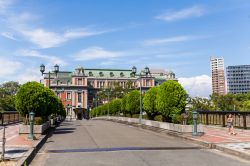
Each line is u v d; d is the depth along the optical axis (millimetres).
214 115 30031
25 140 19156
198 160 12273
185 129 22922
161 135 24266
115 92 120312
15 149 14836
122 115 59531
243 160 12484
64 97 130875
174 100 26297
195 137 20219
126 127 35906
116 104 65062
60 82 131375
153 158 12695
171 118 27234
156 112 34188
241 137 20391
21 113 25031
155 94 33906
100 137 22531
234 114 26969
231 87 137500
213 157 13164
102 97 125062
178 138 21531
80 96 132750
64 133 26844
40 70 35188
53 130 30609
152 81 131750
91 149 15797
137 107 45344
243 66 135125
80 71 134500
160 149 15672
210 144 16672
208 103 55281
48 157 13586
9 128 31719
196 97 55000
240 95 77875
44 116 27969
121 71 148625
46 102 25422
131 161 12000
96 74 145750
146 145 17312
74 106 131125
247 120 25578
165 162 11734
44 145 18109
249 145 16047
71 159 12797
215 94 63312
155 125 30922
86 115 130000
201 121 32750
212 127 29484
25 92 24641
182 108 26516
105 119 72625
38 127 23234
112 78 144500
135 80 139875
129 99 46406
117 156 13320
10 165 10625
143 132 27547
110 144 17938
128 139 20938
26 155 12812
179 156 13281
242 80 135250
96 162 11914
